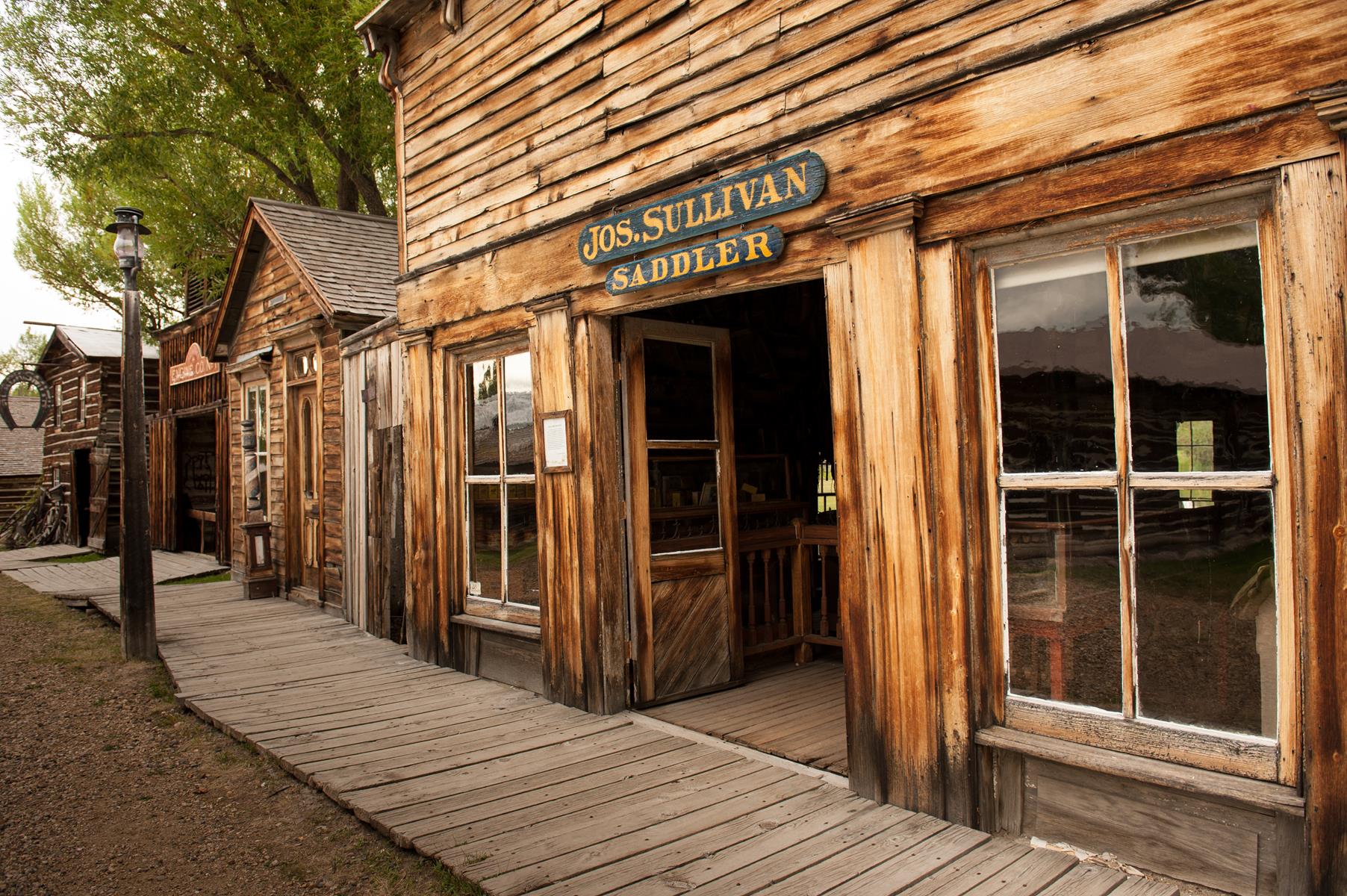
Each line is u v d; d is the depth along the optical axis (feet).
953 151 10.07
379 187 60.44
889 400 10.68
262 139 49.26
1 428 77.25
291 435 30.58
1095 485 9.36
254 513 32.99
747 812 10.95
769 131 12.29
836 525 18.80
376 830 11.39
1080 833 9.44
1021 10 9.50
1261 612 8.34
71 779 14.06
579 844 10.24
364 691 17.95
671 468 16.78
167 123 48.42
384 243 32.01
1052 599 9.74
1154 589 8.98
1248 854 8.21
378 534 23.70
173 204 51.72
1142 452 9.06
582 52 15.76
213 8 44.91
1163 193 8.55
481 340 18.76
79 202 68.33
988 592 10.11
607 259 14.80
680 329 16.84
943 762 10.23
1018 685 10.01
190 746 15.40
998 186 9.72
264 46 46.50
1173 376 8.86
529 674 17.76
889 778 10.82
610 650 15.62
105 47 46.37
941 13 10.20
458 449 20.07
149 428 51.01
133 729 16.60
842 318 11.31
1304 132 7.68
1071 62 9.11
